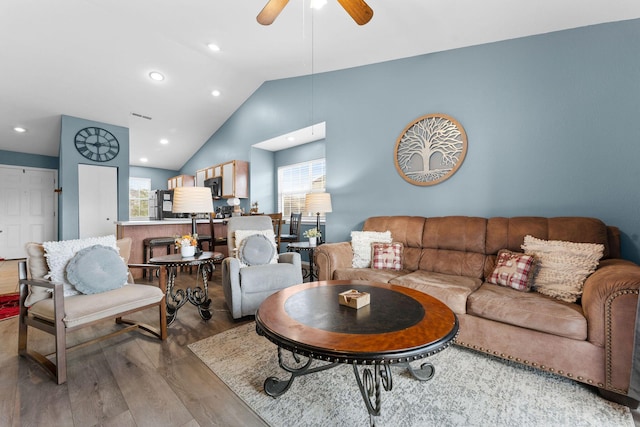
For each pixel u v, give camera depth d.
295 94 4.64
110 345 2.06
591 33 2.31
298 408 1.40
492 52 2.77
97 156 5.36
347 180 3.89
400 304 1.52
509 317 1.74
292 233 4.97
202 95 5.32
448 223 2.80
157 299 2.08
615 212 2.21
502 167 2.71
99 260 1.98
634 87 2.15
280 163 6.00
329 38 3.07
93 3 3.08
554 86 2.46
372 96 3.63
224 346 2.04
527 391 1.53
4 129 5.13
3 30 3.27
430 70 3.15
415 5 2.32
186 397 1.48
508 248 2.42
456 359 1.87
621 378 1.40
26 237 6.14
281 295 1.68
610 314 1.44
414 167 3.26
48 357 1.89
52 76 4.11
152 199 7.66
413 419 1.32
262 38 3.29
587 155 2.32
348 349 1.04
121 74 4.37
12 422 1.30
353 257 3.03
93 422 1.30
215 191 6.26
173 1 2.81
